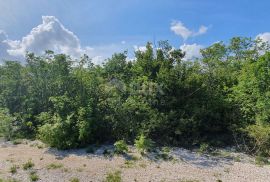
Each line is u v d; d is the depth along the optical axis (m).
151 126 13.49
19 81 17.36
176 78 15.27
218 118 14.76
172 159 11.27
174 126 13.81
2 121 14.80
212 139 13.95
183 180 9.12
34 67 17.30
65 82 15.89
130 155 11.60
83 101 14.27
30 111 15.95
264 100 14.64
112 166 10.28
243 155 12.23
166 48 17.38
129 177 9.24
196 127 13.96
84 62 17.33
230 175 9.73
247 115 15.03
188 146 13.20
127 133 13.85
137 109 14.37
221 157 11.84
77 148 12.66
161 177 9.34
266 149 12.43
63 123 12.77
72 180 8.87
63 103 13.90
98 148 12.62
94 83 15.40
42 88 16.64
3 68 18.81
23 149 12.50
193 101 15.01
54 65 16.58
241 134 13.90
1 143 13.64
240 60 28.64
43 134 12.93
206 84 16.78
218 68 18.94
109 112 14.43
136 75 17.70
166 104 14.79
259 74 15.66
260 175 9.81
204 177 9.46
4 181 8.56
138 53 18.06
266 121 14.08
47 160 10.87
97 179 9.02
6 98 17.16
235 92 16.42
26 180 8.77
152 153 11.90
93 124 13.41
